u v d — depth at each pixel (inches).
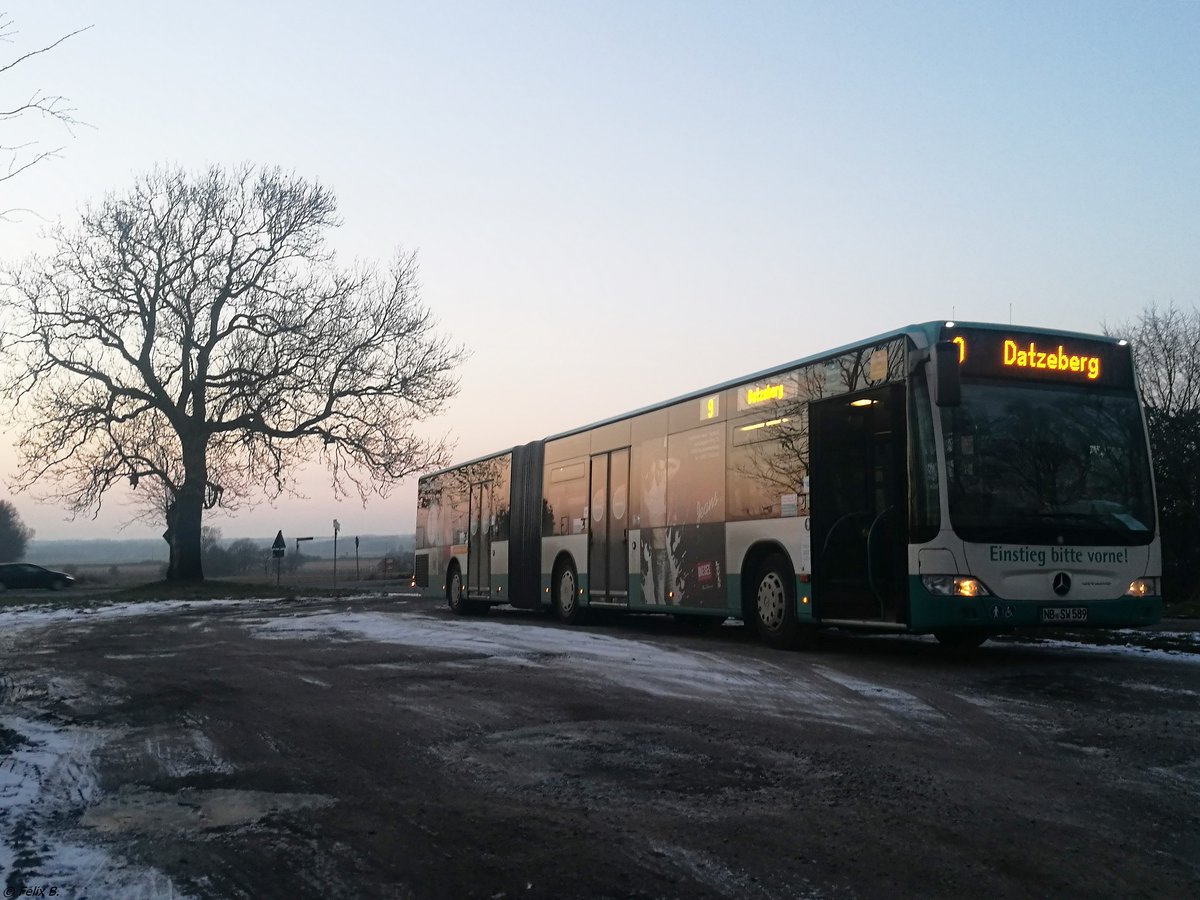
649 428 641.0
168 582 1536.7
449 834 215.6
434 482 1047.0
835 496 468.1
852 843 200.1
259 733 330.0
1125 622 427.8
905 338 433.1
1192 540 1086.4
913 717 318.0
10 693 444.5
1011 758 264.1
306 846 212.1
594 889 180.4
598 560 692.7
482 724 325.4
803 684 385.4
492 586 865.5
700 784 246.4
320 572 3408.0
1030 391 434.3
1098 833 203.5
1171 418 1139.3
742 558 536.4
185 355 1502.2
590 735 302.5
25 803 254.8
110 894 187.6
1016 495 420.5
